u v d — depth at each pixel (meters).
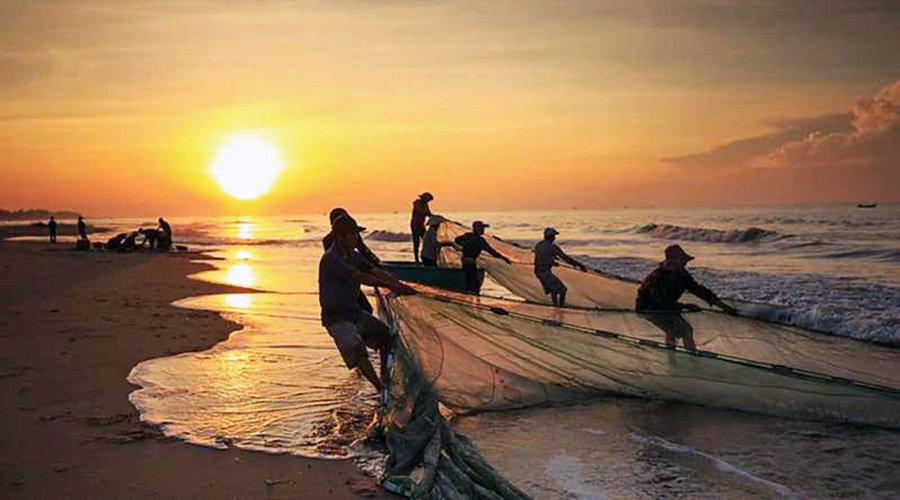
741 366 6.41
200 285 17.31
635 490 4.71
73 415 6.14
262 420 6.07
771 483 4.86
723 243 39.03
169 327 10.63
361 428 5.86
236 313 12.20
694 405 6.84
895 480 4.91
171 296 14.81
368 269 6.01
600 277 11.14
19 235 74.00
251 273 21.27
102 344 9.23
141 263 25.73
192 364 8.12
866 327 11.77
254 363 8.20
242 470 4.92
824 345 7.17
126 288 16.39
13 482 4.67
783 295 16.03
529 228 70.19
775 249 33.19
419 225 14.27
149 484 4.66
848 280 18.89
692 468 5.14
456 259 13.71
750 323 7.31
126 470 4.90
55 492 4.52
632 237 48.12
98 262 26.14
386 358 5.80
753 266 24.77
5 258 28.47
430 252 13.86
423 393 5.37
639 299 8.00
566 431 6.04
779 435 5.96
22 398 6.64
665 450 5.55
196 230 83.75
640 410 6.73
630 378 6.89
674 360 6.57
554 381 6.97
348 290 5.86
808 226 56.00
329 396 6.83
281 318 11.64
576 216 124.38
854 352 7.05
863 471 5.09
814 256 28.97
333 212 7.79
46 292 15.36
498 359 6.70
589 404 6.94
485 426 6.20
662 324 7.23
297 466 5.01
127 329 10.42
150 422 5.96
